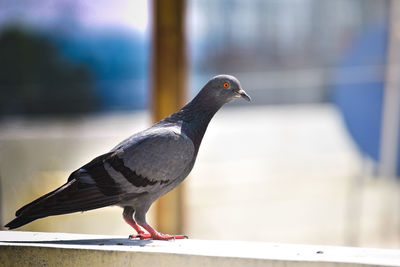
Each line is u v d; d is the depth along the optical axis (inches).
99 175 141.3
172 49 250.2
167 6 247.4
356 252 131.1
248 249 132.9
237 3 852.6
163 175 145.1
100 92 727.7
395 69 398.9
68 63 724.7
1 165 332.2
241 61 866.8
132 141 146.6
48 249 130.7
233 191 432.8
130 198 144.5
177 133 149.3
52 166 361.1
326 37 871.1
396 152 428.5
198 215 372.2
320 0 869.2
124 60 729.0
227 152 581.0
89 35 722.2
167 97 251.9
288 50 880.3
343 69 435.2
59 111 715.4
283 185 453.4
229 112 841.5
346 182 460.8
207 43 843.4
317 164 526.6
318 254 126.8
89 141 540.7
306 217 374.0
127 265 127.4
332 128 700.7
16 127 594.6
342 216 375.2
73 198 137.6
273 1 871.7
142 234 151.6
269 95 865.5
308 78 848.3
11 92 702.5
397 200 407.2
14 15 719.1
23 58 718.5
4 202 300.7
